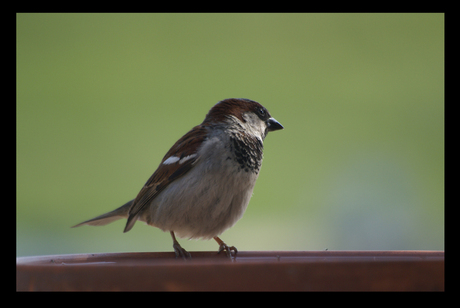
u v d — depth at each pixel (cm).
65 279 253
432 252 259
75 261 259
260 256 262
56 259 259
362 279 253
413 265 253
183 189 264
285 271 253
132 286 253
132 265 253
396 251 259
